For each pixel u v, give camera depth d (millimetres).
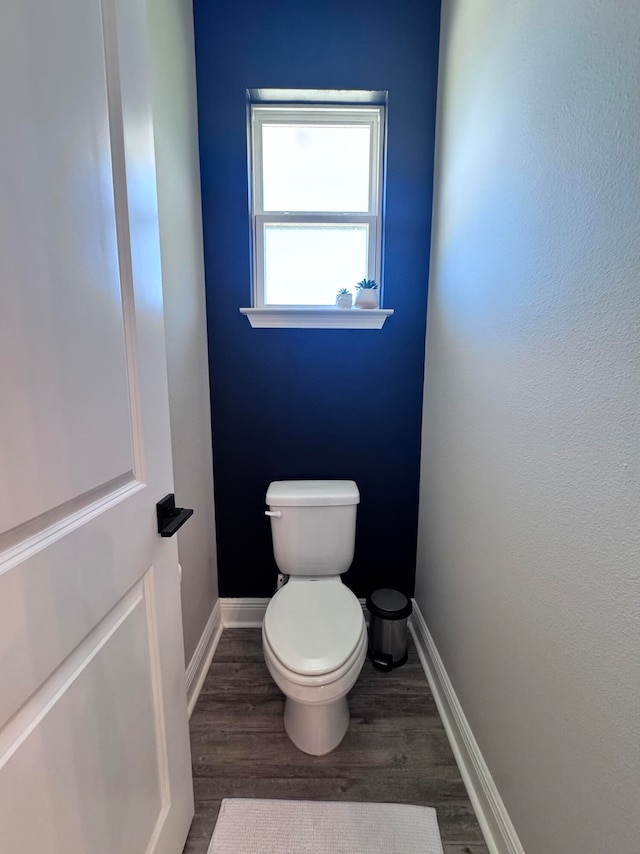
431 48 1538
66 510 571
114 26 658
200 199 1601
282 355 1731
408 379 1757
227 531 1842
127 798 734
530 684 860
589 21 660
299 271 1770
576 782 705
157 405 826
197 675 1521
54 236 528
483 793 1069
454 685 1328
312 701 1115
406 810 1107
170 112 1292
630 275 580
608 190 623
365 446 1803
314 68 1547
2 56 441
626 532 593
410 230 1655
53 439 535
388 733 1341
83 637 605
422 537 1762
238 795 1145
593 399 664
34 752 511
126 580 716
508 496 963
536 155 834
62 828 565
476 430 1162
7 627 468
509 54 953
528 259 869
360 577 1891
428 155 1604
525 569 883
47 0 507
